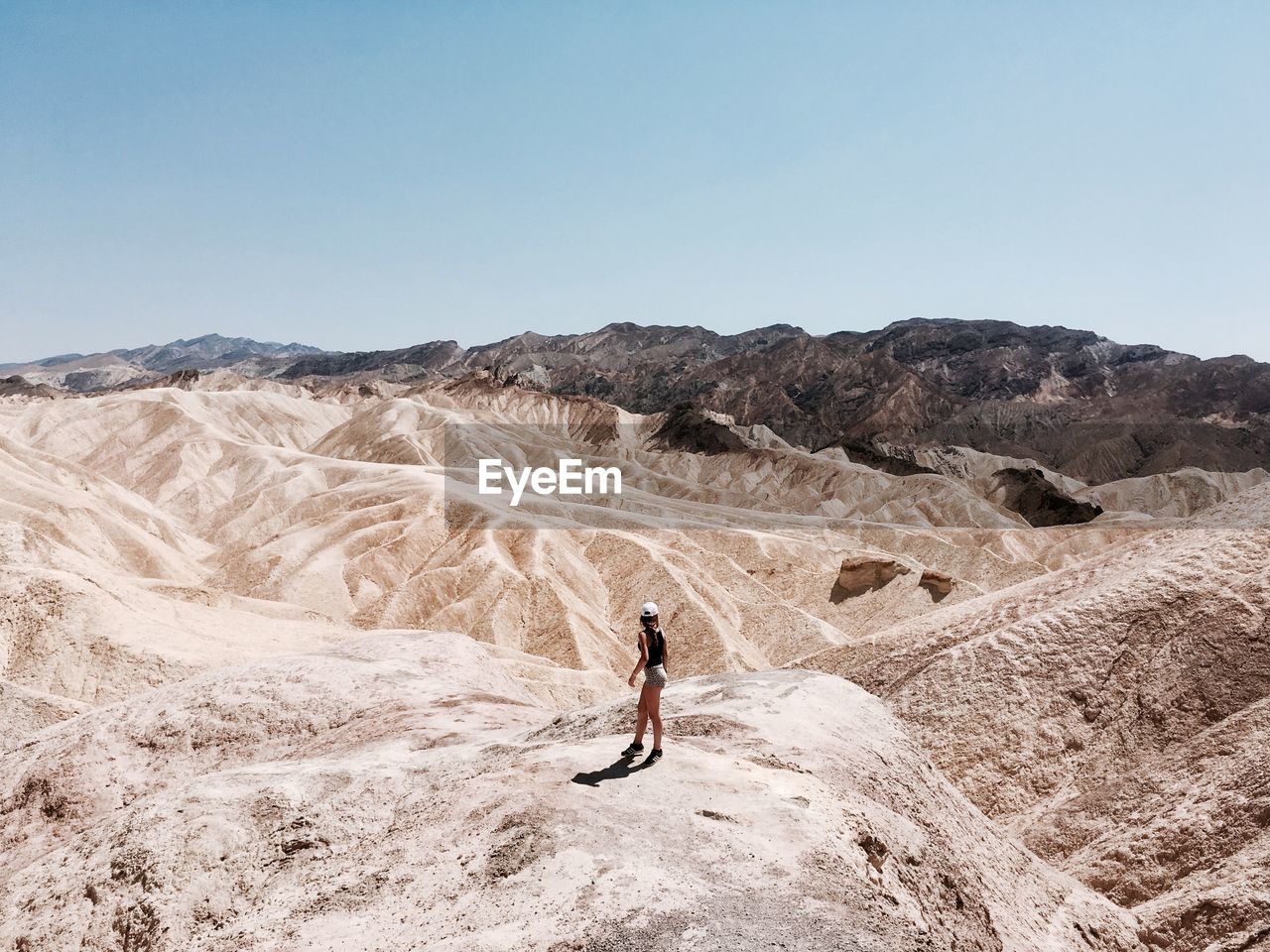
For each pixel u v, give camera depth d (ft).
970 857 58.03
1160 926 77.46
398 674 113.50
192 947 44.83
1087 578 153.17
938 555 433.07
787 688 69.41
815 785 47.01
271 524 370.94
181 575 310.24
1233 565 131.03
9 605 154.61
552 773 46.96
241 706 101.60
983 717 123.44
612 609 296.51
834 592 349.41
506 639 262.67
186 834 60.49
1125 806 102.42
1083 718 119.75
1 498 298.56
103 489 377.30
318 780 67.26
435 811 47.24
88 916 57.26
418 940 35.45
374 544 312.91
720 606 299.38
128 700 108.37
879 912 34.47
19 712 127.13
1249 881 77.66
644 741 51.72
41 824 89.04
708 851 37.73
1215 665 116.98
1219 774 96.84
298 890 51.78
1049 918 60.39
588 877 36.01
